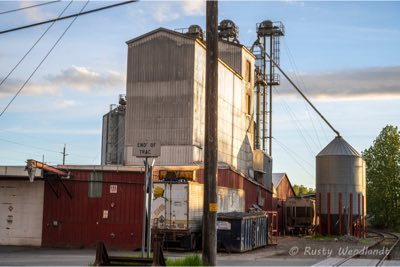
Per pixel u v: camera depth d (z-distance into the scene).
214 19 15.73
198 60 43.19
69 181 31.20
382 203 79.50
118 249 29.86
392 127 81.50
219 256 25.69
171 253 27.44
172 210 28.94
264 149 62.50
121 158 55.91
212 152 15.47
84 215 30.83
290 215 54.69
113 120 57.06
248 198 43.75
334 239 41.62
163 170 31.72
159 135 42.34
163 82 42.84
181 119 41.97
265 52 57.66
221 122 47.41
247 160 54.81
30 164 27.72
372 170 81.12
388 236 51.72
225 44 54.34
